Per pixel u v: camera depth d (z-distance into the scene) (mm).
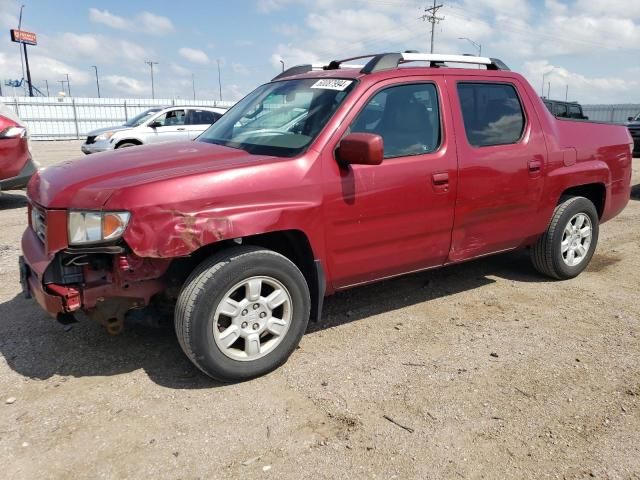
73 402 3125
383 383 3357
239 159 3439
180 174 3125
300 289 3467
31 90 48875
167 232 2996
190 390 3268
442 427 2916
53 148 24062
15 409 3051
